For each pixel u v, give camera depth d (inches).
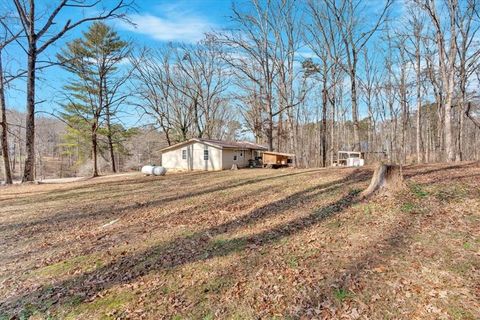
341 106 1510.8
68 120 1068.5
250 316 117.0
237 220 249.3
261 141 1130.7
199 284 145.6
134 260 179.8
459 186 266.4
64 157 1657.2
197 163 884.6
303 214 246.7
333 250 169.9
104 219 282.0
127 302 133.4
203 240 206.2
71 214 306.5
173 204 333.7
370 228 197.3
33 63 575.2
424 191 261.1
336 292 127.7
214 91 1235.2
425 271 136.6
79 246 209.3
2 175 1300.4
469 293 117.5
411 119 1601.9
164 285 146.9
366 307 115.9
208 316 119.0
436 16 624.4
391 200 247.9
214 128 1507.1
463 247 155.8
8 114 915.4
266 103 954.7
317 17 802.2
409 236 176.9
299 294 129.1
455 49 594.6
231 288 139.4
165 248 196.1
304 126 1721.2
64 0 550.9
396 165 276.4
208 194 382.3
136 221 268.4
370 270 142.6
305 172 509.0
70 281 157.3
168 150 944.9
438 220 196.9
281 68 945.5
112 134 1145.4
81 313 127.0
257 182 449.4
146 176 729.0
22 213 316.2
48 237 233.8
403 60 1113.4
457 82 789.2
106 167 1534.2
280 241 192.7
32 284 155.9
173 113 1194.0
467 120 1448.1
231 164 884.6
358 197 271.1
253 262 165.0
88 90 1024.2
